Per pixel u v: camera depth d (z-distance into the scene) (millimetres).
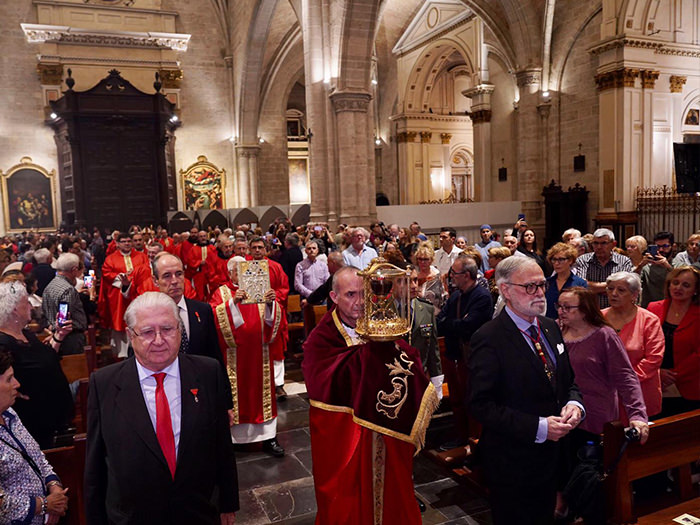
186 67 26922
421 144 29734
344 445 2662
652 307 4262
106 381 2451
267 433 5074
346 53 14594
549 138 19141
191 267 9383
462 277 4371
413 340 4227
